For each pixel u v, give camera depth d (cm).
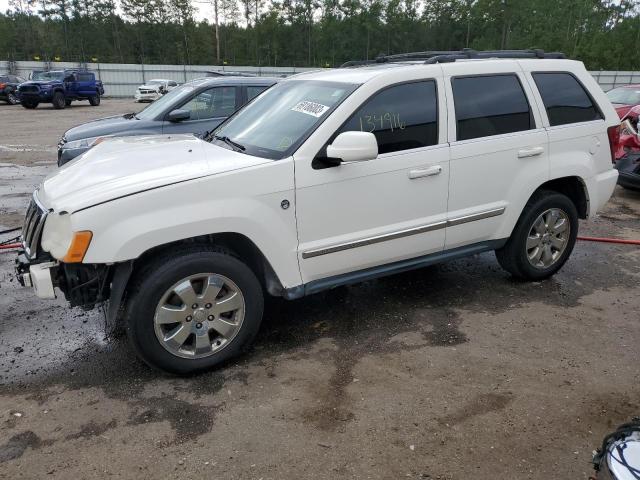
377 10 6169
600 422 298
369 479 257
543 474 260
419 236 405
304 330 406
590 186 484
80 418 304
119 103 3412
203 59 6894
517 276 489
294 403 316
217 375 347
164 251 332
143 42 6775
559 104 465
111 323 324
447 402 316
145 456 273
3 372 351
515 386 331
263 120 414
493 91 430
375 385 333
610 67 5722
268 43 6600
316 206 358
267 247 346
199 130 787
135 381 340
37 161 1159
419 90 398
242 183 333
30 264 324
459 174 411
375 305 447
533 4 5844
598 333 400
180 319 333
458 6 6231
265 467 265
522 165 443
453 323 415
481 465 266
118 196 306
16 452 277
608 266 540
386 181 380
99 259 303
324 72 450
